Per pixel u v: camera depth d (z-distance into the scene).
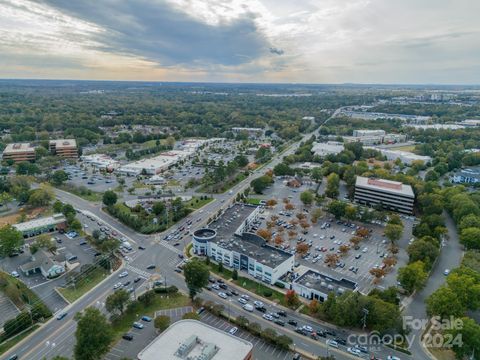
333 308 156.62
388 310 150.38
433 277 198.12
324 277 190.12
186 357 115.88
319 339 149.62
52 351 141.38
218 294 181.62
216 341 123.94
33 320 158.00
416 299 178.12
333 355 140.25
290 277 197.88
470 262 189.00
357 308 154.50
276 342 143.62
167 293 181.38
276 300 177.50
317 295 176.00
